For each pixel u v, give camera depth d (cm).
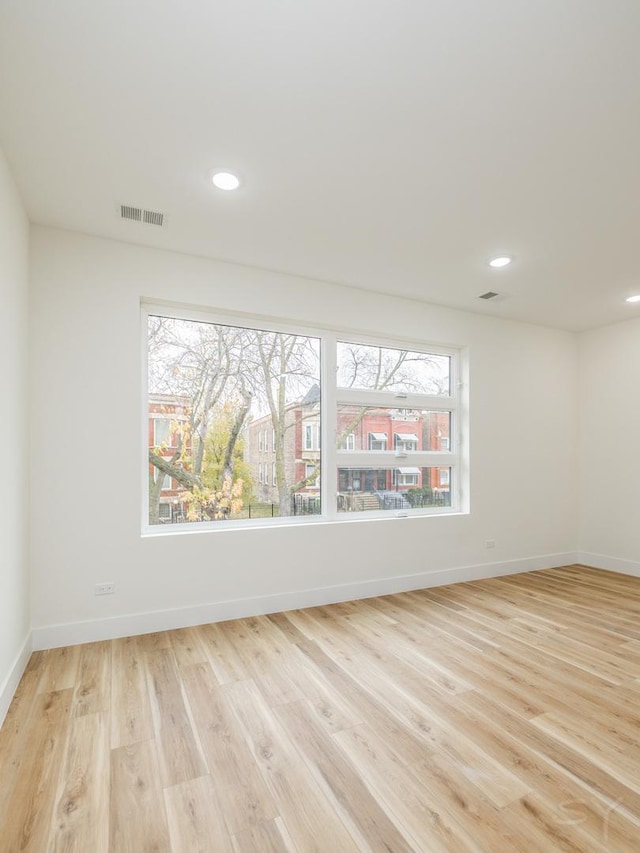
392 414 408
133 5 135
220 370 336
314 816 146
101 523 280
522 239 290
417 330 403
